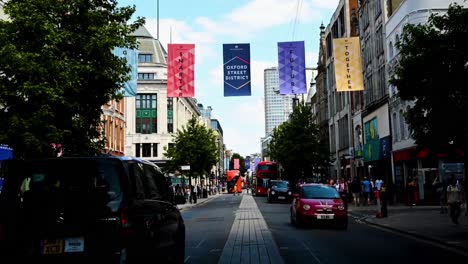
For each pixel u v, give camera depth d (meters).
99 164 6.82
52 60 10.91
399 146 36.19
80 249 6.40
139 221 6.86
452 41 13.46
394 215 24.30
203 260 11.13
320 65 71.06
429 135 13.86
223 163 171.88
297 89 24.20
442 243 13.66
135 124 78.69
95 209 6.48
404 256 11.42
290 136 55.75
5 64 10.56
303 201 19.25
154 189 8.29
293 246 13.40
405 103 34.25
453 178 18.83
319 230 18.27
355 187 34.88
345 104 56.28
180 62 23.81
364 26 46.75
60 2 11.88
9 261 6.44
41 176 6.79
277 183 46.28
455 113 13.24
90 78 11.82
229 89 23.25
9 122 10.60
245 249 12.86
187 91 23.70
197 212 32.81
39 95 10.65
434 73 13.47
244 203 45.66
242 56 23.44
